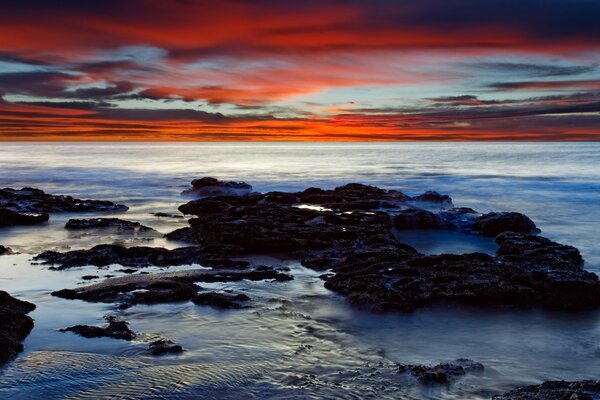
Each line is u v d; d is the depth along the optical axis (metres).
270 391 10.62
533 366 12.13
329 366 11.85
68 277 18.52
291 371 11.55
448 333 14.02
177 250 21.80
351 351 12.76
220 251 21.92
